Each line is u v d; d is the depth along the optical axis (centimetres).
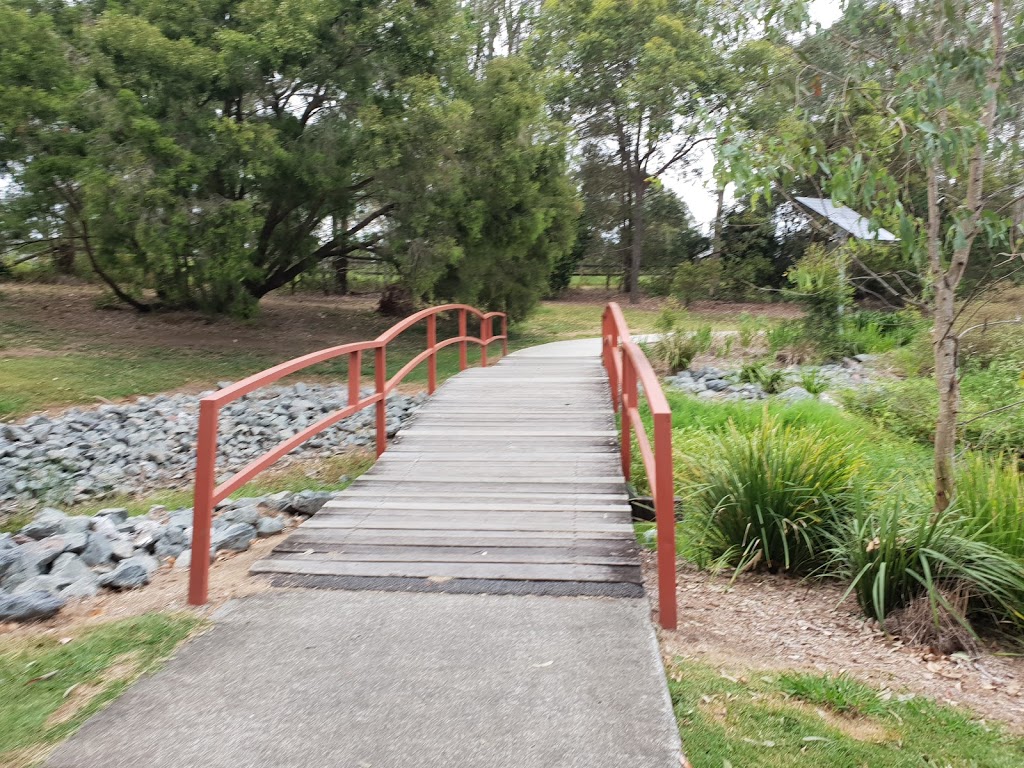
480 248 1931
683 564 574
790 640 448
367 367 1694
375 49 1747
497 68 1911
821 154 507
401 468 688
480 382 1138
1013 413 923
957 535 514
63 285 2736
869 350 1548
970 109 485
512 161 1848
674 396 1112
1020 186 527
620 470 675
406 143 1683
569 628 386
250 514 620
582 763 280
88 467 1029
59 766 277
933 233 520
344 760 281
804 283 647
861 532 515
